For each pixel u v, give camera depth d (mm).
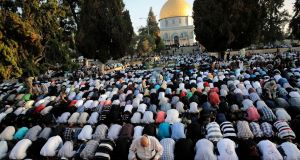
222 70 22422
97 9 30719
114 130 9953
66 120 12320
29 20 21812
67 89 18812
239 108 12031
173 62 38344
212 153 7785
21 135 10430
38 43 22000
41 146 9227
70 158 8914
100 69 32844
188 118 11836
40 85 21062
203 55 49281
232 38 31016
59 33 24781
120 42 31656
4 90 21438
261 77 17750
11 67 19047
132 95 15039
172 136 9508
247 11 30766
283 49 44125
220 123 10539
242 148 7980
